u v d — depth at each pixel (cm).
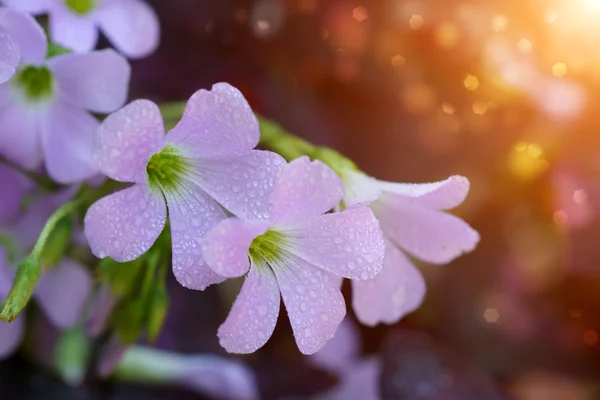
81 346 29
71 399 31
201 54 33
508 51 32
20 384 31
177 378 31
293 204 24
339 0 32
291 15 32
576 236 33
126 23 29
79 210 27
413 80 32
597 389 33
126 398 31
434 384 32
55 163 26
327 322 24
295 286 24
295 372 32
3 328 28
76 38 27
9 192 27
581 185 32
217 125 24
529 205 33
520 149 32
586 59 32
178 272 24
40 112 26
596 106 32
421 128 33
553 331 33
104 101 26
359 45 32
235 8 32
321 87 33
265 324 24
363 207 24
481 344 33
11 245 27
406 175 33
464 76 32
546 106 31
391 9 32
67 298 28
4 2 27
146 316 27
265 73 33
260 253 24
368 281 26
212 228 24
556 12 31
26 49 26
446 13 32
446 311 33
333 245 24
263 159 24
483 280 33
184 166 25
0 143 26
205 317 32
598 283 33
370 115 33
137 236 24
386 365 32
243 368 31
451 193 25
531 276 33
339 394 32
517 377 33
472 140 33
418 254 26
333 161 26
